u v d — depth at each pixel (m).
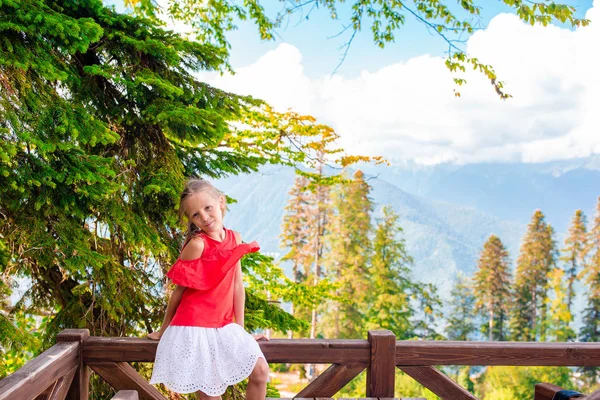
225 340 2.47
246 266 5.29
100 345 2.84
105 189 3.66
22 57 3.44
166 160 4.71
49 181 3.43
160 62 4.64
